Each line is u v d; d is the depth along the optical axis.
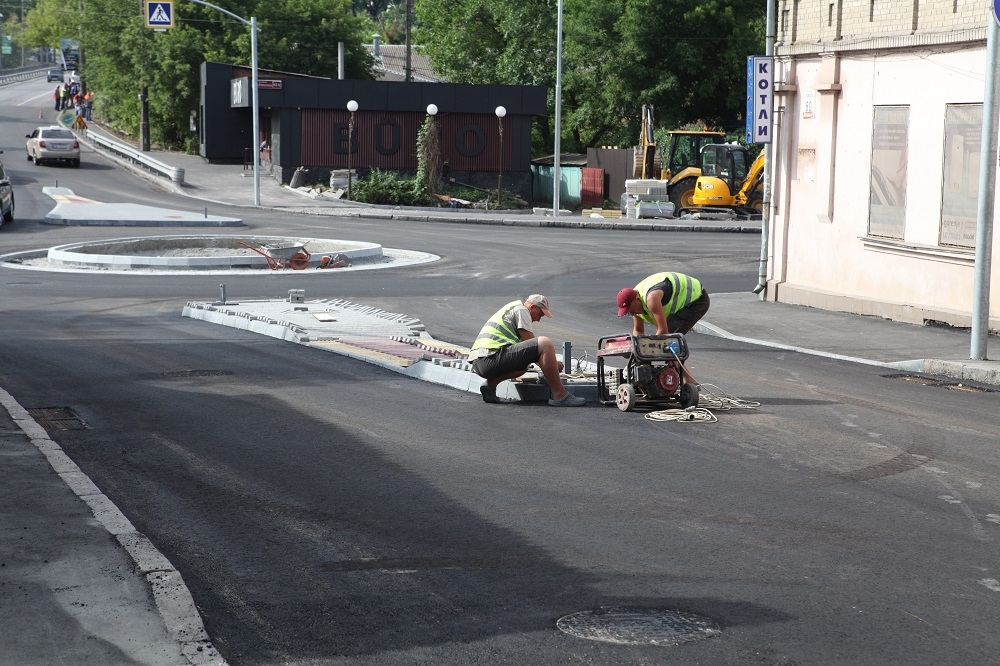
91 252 29.44
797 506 7.71
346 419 10.62
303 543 6.97
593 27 60.25
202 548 6.88
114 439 9.78
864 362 14.66
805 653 5.30
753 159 52.69
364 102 51.56
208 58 63.78
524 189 53.72
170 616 5.59
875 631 5.56
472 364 11.45
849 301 19.61
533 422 10.48
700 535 7.09
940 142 17.53
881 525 7.28
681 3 57.78
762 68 21.14
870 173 19.22
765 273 21.92
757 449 9.38
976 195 16.91
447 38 71.06
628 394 10.85
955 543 6.92
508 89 52.66
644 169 48.38
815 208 20.59
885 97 18.73
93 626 5.46
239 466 8.87
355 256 29.03
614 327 18.25
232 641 5.46
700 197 43.44
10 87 115.81
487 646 5.39
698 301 11.46
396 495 8.03
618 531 7.18
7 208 35.16
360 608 5.89
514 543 6.95
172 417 10.70
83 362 14.02
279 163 51.84
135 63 64.12
